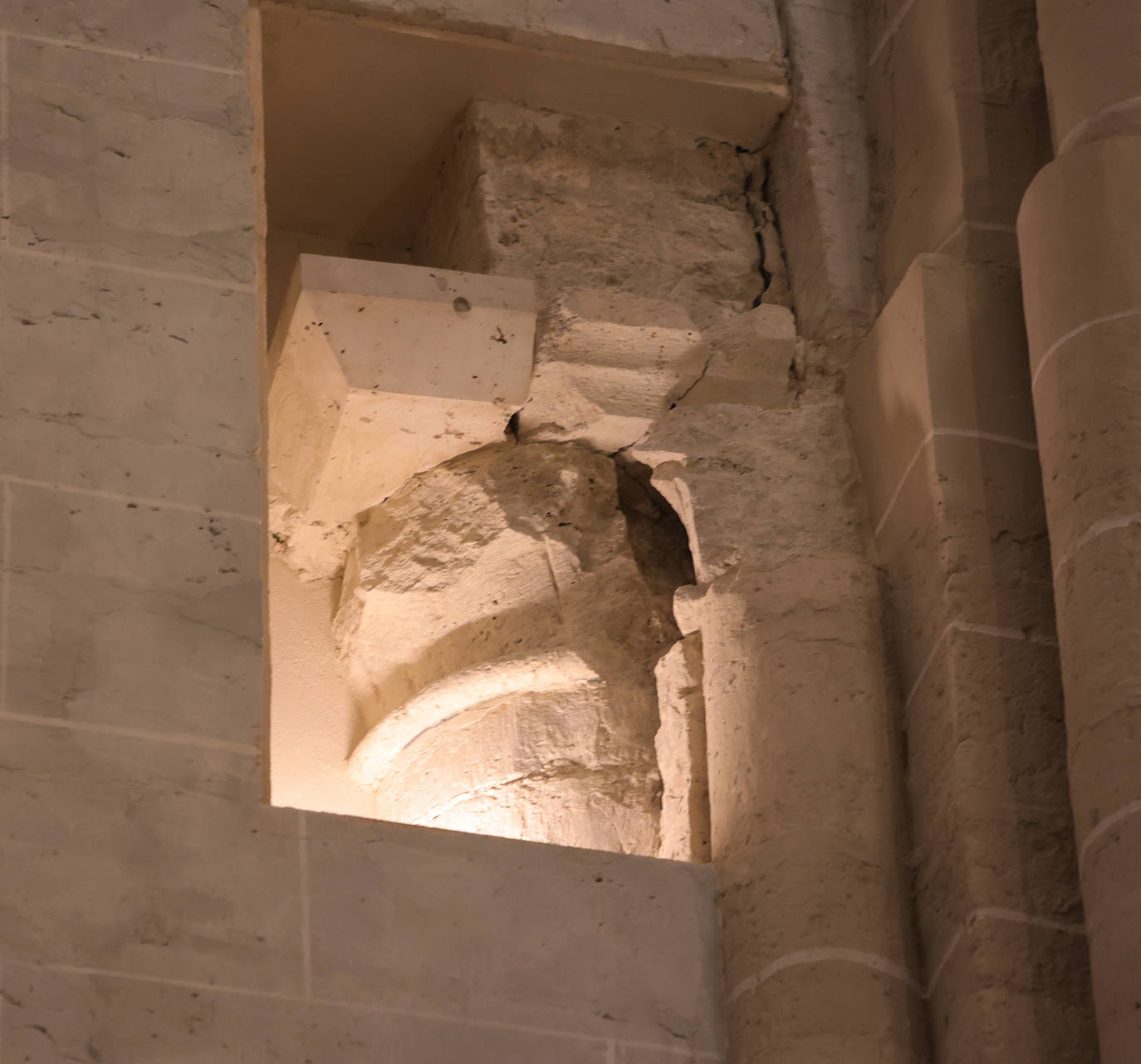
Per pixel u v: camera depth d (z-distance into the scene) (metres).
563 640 6.43
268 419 6.77
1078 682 5.33
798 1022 5.40
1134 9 6.07
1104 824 5.14
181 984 4.96
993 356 6.17
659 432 6.55
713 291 6.84
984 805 5.55
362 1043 5.06
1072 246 5.75
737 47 7.02
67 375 5.58
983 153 6.52
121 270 5.76
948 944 5.48
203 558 5.46
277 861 5.19
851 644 5.98
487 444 6.62
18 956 4.86
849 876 5.61
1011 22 6.74
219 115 6.08
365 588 6.71
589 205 6.88
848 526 6.34
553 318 6.58
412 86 6.93
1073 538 5.46
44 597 5.29
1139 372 5.54
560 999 5.32
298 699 6.95
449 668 6.57
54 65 5.99
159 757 5.19
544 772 6.35
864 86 7.09
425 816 6.58
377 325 6.36
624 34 6.91
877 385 6.41
